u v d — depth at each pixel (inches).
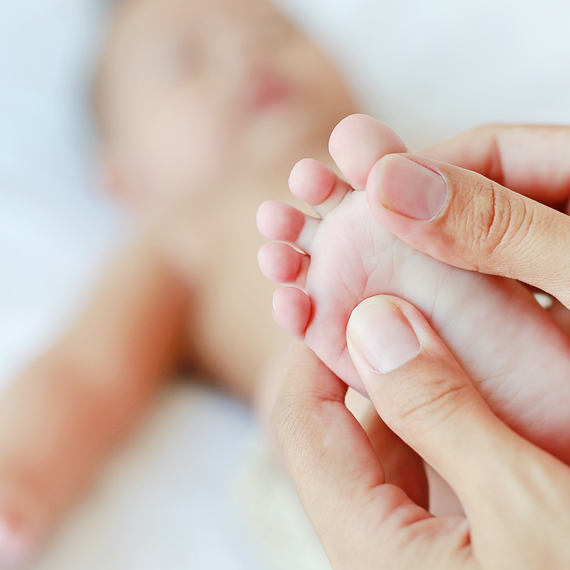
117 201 21.9
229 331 16.4
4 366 15.4
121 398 14.7
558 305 11.1
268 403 12.5
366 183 9.2
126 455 13.2
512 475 8.5
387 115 21.8
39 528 12.0
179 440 13.6
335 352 9.8
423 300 9.6
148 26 20.8
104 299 16.4
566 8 21.5
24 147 21.9
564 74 21.1
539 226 9.0
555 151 10.9
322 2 23.7
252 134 19.0
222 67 19.5
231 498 12.4
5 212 20.3
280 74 19.5
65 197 21.5
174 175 20.2
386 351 9.0
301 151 19.0
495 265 9.3
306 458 9.4
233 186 18.6
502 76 21.7
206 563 11.8
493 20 22.1
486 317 9.6
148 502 12.4
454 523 8.8
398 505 9.0
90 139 23.0
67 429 13.1
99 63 21.9
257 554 11.8
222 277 16.8
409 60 22.6
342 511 9.1
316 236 9.8
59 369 14.3
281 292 9.7
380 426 10.4
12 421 12.8
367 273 9.6
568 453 9.6
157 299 16.9
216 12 20.4
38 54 22.4
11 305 17.8
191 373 17.0
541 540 8.4
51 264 19.2
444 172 8.9
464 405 8.8
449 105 21.7
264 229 9.8
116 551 11.8
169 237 17.6
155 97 19.9
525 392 9.6
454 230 9.0
